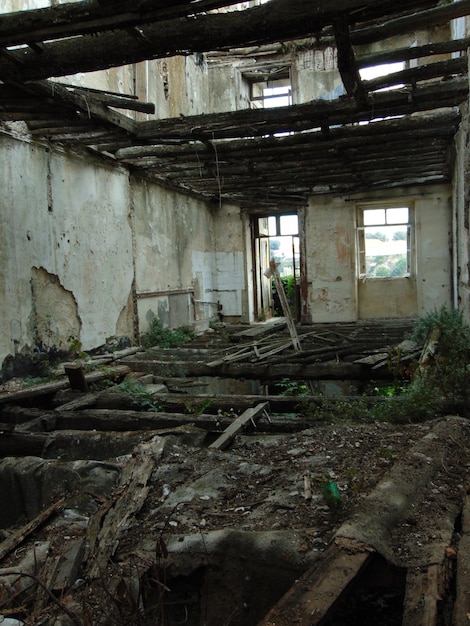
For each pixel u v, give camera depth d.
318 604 1.88
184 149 7.63
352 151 8.02
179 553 2.56
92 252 8.05
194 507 3.01
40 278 6.90
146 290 9.72
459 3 4.16
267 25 3.39
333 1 3.21
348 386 9.99
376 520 2.39
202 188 11.18
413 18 4.28
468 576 2.03
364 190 11.38
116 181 8.74
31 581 2.58
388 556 2.18
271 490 3.13
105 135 6.88
